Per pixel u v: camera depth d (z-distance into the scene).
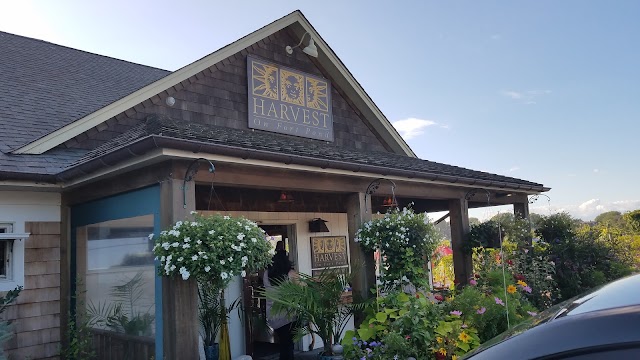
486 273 7.23
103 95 9.18
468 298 5.81
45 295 6.38
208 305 6.61
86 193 6.03
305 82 9.41
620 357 1.27
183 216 4.60
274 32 8.92
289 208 8.70
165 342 4.49
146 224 5.12
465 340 5.08
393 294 5.99
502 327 5.81
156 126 4.93
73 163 6.02
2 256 6.19
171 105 7.72
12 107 7.51
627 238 11.80
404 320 5.15
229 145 4.77
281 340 7.03
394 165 7.03
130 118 7.38
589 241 9.82
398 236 6.32
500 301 5.86
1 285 6.02
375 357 5.01
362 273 6.56
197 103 7.96
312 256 8.99
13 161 5.98
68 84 9.16
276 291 5.94
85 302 6.23
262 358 7.64
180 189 4.62
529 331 1.56
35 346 6.22
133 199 5.28
